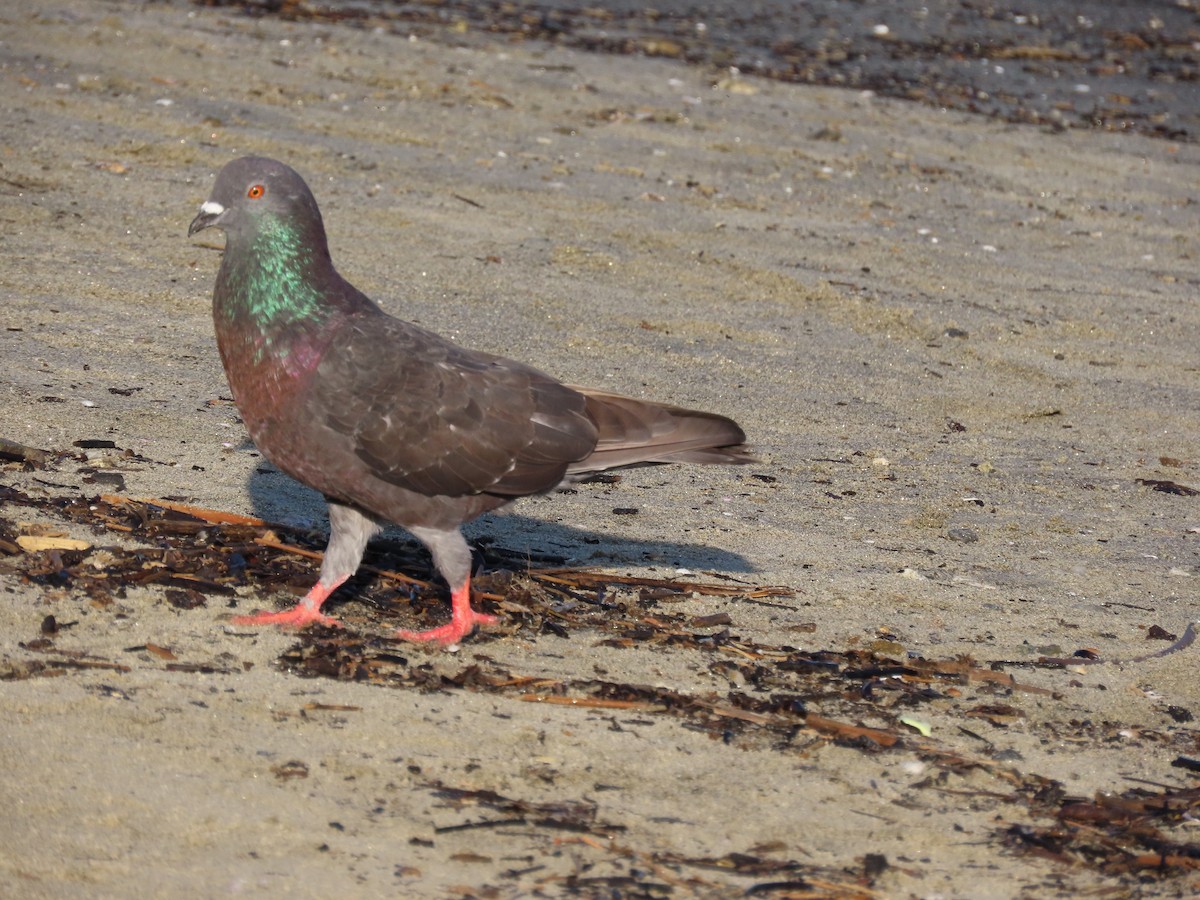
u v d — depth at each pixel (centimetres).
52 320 1493
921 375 1673
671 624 1027
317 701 859
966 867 756
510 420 969
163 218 1816
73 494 1116
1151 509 1370
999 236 2167
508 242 1897
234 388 955
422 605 1034
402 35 2830
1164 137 2811
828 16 3616
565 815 765
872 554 1206
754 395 1566
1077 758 888
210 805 743
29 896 661
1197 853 778
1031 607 1123
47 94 2186
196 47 2508
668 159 2308
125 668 868
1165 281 2055
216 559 1035
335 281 960
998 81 3152
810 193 2244
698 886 715
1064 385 1681
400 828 741
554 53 2850
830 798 812
